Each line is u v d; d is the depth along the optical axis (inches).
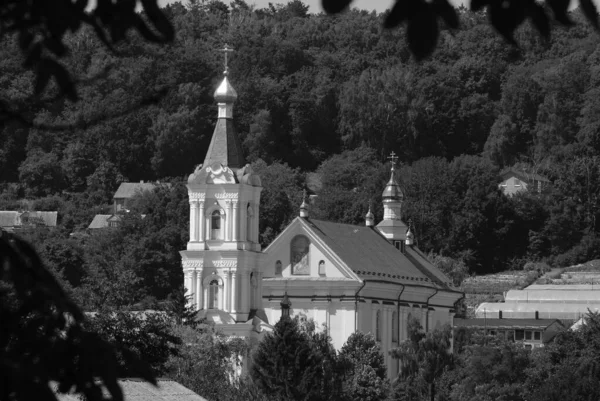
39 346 1005.8
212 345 7283.5
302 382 7052.2
